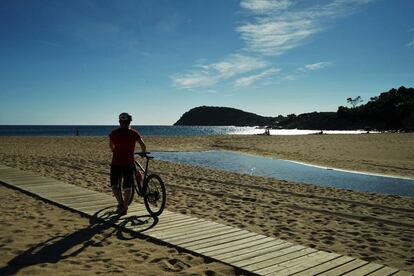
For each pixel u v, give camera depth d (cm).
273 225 741
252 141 4394
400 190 1407
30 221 688
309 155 2727
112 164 732
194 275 459
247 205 927
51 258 505
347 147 3278
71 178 1272
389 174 1831
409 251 610
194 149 3366
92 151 2752
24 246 548
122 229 648
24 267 470
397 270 471
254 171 1928
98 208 783
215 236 601
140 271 467
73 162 1858
